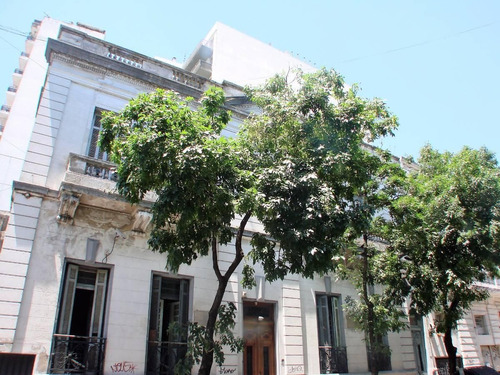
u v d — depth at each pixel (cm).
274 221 869
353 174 970
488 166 1492
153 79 1433
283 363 1364
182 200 797
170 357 1158
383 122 1041
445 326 1412
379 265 1338
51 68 1278
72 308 1086
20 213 1070
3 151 1934
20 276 1016
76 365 1023
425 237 1232
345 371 1502
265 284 1424
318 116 948
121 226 1207
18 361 940
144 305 1170
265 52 2323
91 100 1311
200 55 2352
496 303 2505
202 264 1312
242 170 889
